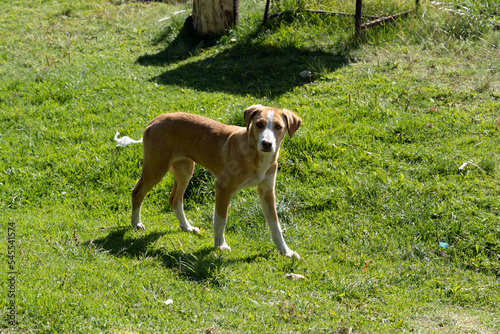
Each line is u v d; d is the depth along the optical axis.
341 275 4.93
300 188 6.48
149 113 8.31
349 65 9.61
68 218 5.92
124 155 7.17
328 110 8.12
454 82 8.76
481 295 4.75
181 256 5.09
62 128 8.00
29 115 8.41
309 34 10.69
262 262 5.10
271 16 11.28
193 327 4.00
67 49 11.35
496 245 5.46
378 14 11.30
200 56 10.63
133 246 5.30
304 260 5.21
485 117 7.74
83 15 13.55
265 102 8.45
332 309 4.36
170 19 12.34
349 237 5.70
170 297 4.34
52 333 3.73
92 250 4.99
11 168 6.97
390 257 5.39
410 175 6.62
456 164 6.72
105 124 8.12
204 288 4.49
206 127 5.30
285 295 4.50
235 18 11.19
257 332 3.98
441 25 10.77
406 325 4.23
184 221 5.83
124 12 13.56
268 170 5.10
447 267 5.22
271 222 5.32
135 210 5.68
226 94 8.90
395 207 6.07
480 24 10.71
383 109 7.96
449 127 7.52
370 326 4.18
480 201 6.07
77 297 4.12
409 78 8.95
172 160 5.46
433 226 5.73
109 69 10.11
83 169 6.95
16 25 12.88
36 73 9.94
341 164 6.86
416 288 4.87
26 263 4.62
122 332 3.83
